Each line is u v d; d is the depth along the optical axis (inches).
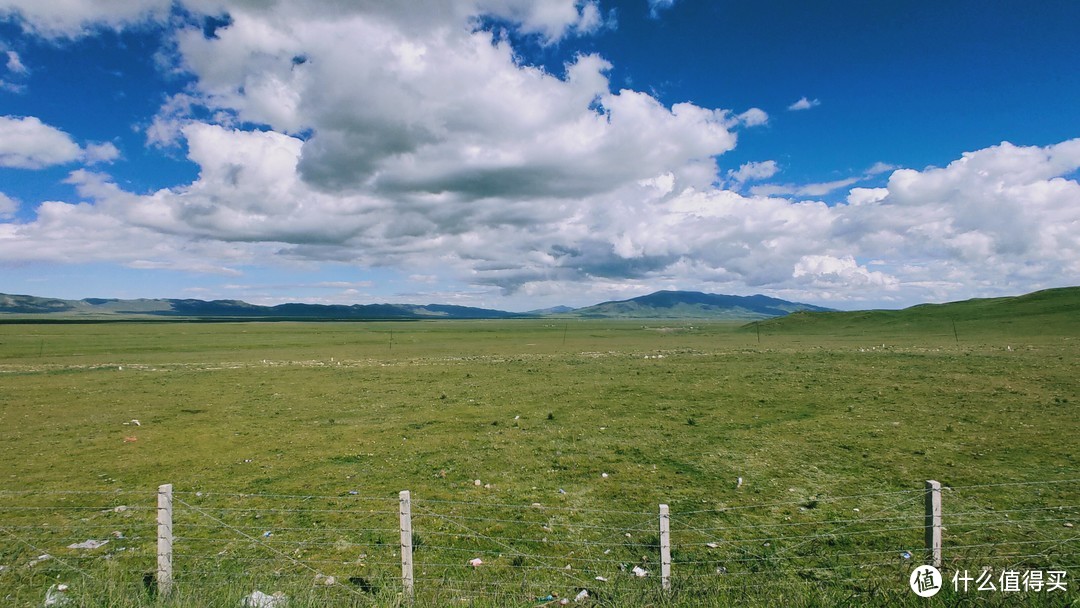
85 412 1312.7
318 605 377.1
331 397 1525.6
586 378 1828.2
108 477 785.6
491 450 916.6
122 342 4116.6
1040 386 1366.9
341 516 617.0
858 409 1171.9
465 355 3149.6
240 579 446.0
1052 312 4274.1
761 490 680.4
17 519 611.2
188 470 821.2
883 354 2351.1
